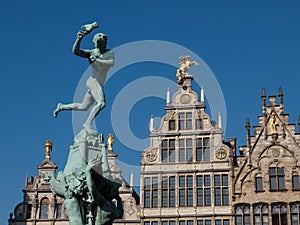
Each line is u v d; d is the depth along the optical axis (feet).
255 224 170.19
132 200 178.29
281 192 171.94
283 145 177.06
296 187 172.14
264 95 184.03
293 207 170.50
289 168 174.29
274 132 178.29
